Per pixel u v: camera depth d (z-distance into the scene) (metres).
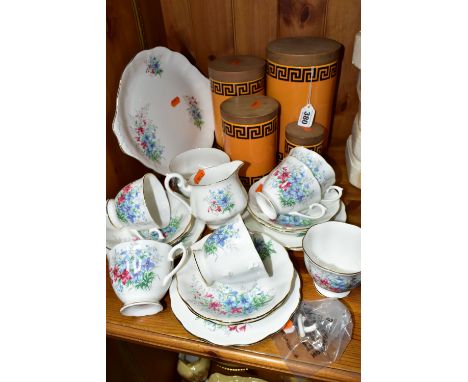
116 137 0.69
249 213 0.72
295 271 0.58
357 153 0.75
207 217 0.64
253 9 0.80
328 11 0.77
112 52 0.68
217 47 0.87
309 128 0.74
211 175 0.67
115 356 0.78
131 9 0.73
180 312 0.55
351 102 0.87
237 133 0.70
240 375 0.94
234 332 0.52
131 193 0.63
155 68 0.75
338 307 0.55
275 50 0.71
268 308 0.51
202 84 0.85
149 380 0.94
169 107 0.78
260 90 0.77
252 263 0.52
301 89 0.71
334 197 0.71
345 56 0.82
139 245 0.56
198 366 0.98
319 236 0.61
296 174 0.65
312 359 0.50
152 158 0.73
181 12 0.85
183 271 0.59
